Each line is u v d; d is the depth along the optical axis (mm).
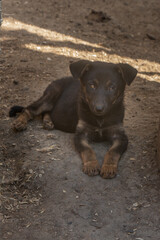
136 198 1654
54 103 2016
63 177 1713
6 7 3230
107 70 1765
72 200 1632
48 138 1899
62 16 3273
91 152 1774
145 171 1763
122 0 3758
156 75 2521
